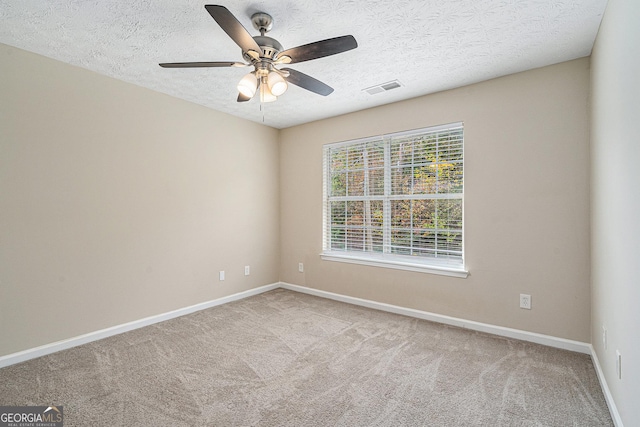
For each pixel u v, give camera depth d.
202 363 2.31
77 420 1.68
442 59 2.43
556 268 2.51
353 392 1.95
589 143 2.36
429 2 1.75
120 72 2.68
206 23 1.96
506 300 2.73
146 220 3.03
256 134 4.14
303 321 3.15
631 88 1.33
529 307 2.63
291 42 2.18
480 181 2.85
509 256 2.71
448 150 3.07
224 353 2.47
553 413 1.74
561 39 2.14
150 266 3.07
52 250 2.45
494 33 2.07
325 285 4.01
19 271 2.30
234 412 1.76
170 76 2.75
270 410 1.78
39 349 2.39
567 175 2.46
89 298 2.66
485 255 2.83
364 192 3.69
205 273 3.55
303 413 1.75
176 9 1.82
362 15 1.88
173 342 2.67
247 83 1.86
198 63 1.90
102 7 1.80
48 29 2.03
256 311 3.46
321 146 4.04
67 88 2.51
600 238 2.02
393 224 3.46
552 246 2.53
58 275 2.48
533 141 2.59
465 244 2.94
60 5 1.78
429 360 2.34
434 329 2.92
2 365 2.22
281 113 3.78
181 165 3.31
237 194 3.90
